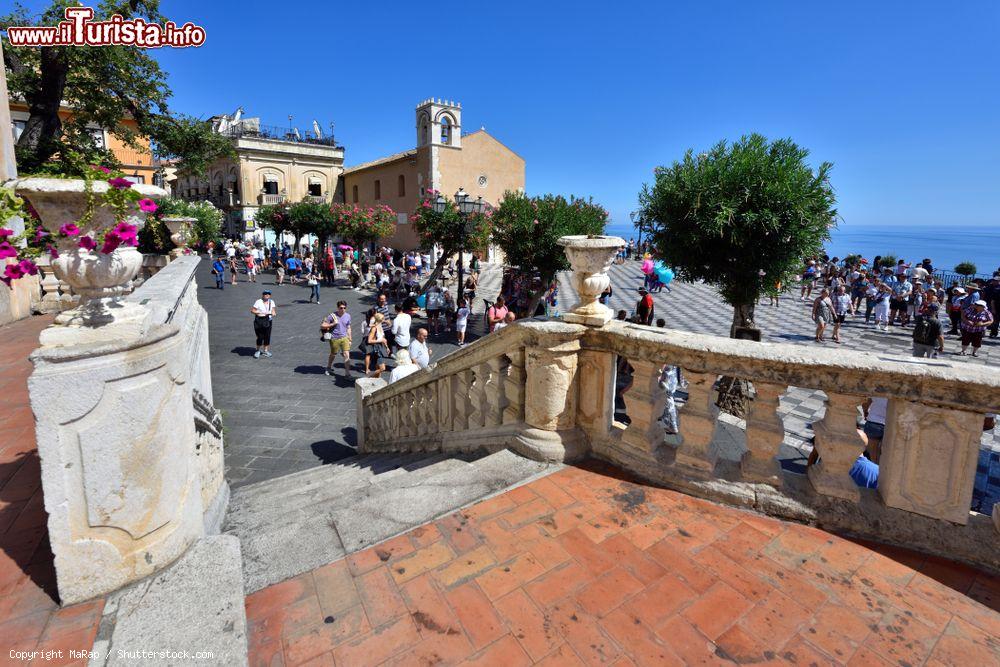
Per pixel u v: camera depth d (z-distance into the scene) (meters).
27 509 2.84
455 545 2.52
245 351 12.77
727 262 7.36
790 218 6.56
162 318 2.87
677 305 20.12
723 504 2.89
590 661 1.88
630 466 3.24
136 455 2.05
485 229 15.98
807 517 2.69
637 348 3.16
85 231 1.96
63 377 1.83
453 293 21.11
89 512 1.97
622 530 2.65
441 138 33.88
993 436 7.15
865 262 25.73
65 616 1.95
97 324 2.01
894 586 2.27
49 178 1.93
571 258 3.37
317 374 11.29
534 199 13.85
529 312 14.56
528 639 1.97
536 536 2.60
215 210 35.84
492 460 3.43
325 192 44.81
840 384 2.61
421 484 3.14
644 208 7.62
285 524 2.75
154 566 2.16
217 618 1.94
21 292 8.55
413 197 36.03
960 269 23.47
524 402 3.67
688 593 2.21
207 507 3.45
